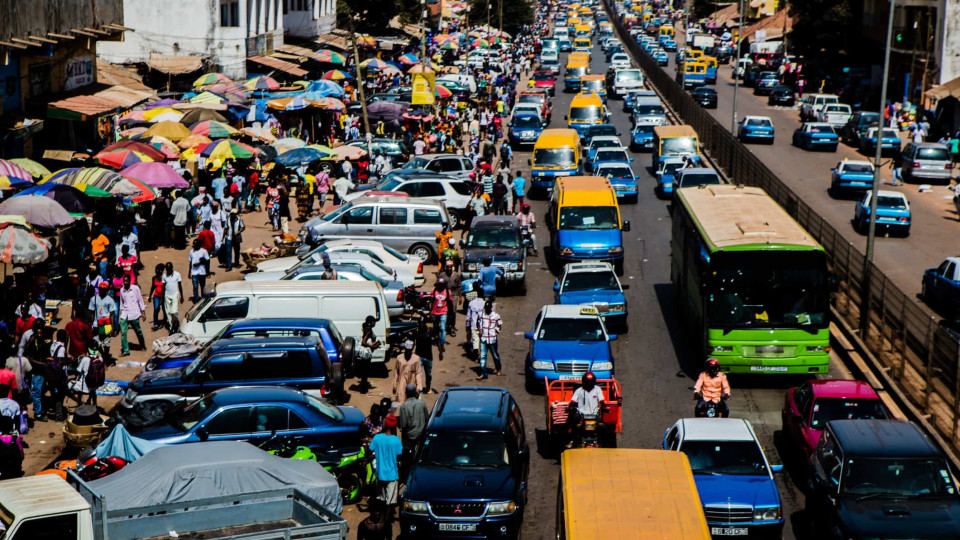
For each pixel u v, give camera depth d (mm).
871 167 43156
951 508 13320
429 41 96438
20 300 21500
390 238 31656
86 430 16828
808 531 14930
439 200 33844
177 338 19922
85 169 27469
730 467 14969
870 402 17078
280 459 13820
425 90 51344
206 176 36031
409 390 17422
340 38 76688
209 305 21641
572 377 20781
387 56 84625
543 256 34344
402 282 26438
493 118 61094
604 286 25906
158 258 30641
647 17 165875
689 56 91375
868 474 13789
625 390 21625
